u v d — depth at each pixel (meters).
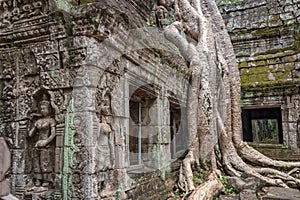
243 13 10.48
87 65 3.30
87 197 3.16
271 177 6.69
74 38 3.38
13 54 3.81
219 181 5.86
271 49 9.90
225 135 6.88
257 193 5.66
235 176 6.55
